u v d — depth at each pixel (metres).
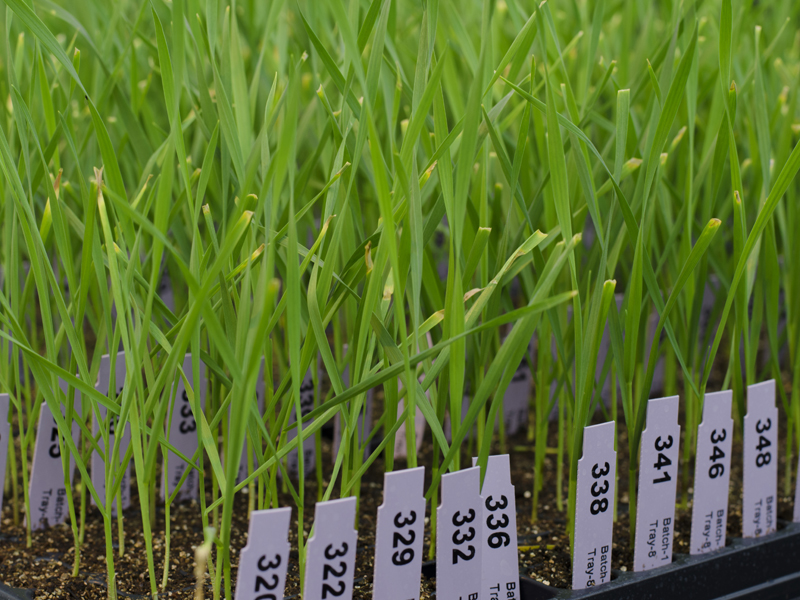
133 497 0.53
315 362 0.48
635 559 0.46
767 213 0.43
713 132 0.50
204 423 0.42
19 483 0.54
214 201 0.53
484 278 0.46
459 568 0.43
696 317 0.50
